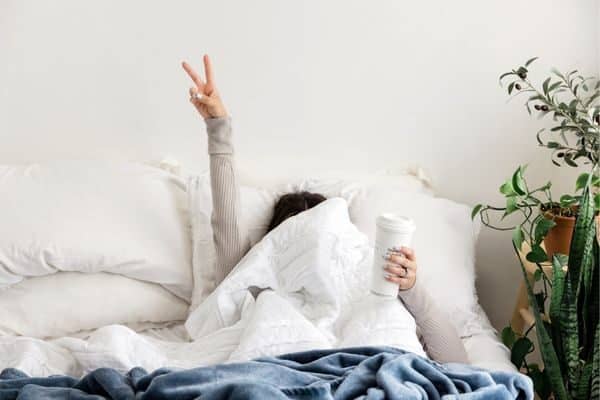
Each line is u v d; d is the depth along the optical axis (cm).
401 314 133
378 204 180
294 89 196
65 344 129
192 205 174
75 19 186
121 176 174
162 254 162
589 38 193
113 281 158
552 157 201
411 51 194
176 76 192
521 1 191
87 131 194
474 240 185
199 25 190
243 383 93
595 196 154
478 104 198
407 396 98
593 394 132
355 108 198
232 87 195
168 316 164
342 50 194
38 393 104
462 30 193
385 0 191
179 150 198
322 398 97
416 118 199
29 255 150
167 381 100
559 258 152
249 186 200
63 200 162
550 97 188
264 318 129
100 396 104
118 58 190
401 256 132
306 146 200
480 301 212
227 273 162
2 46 186
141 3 187
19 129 192
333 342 134
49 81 190
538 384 165
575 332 137
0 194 161
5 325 148
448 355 141
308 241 146
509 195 164
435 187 204
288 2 190
